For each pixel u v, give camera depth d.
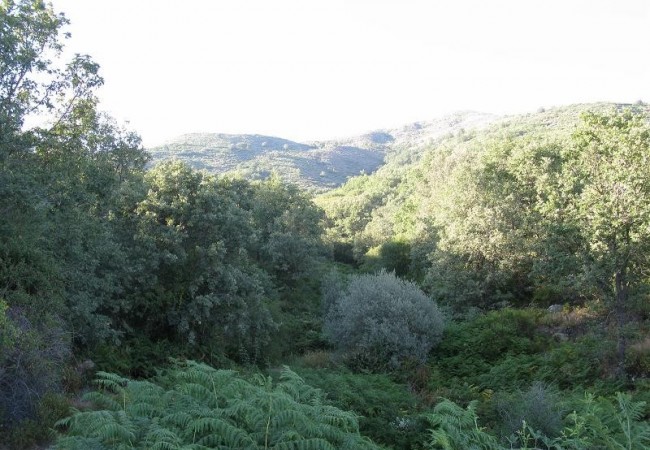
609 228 13.25
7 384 8.69
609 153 14.84
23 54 12.56
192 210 17.19
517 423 8.59
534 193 26.34
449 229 26.30
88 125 15.21
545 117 119.75
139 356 15.30
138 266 15.88
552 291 22.50
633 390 12.12
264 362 20.08
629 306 13.98
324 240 54.28
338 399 10.80
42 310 10.71
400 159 164.25
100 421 5.14
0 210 11.36
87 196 13.30
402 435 9.84
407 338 18.06
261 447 5.11
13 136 11.79
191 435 5.39
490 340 17.81
